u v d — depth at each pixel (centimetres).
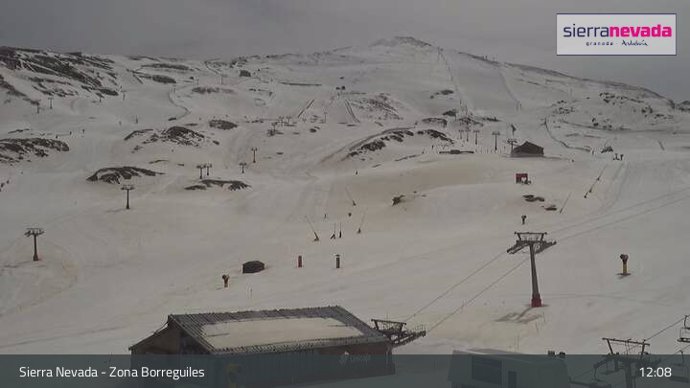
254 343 3919
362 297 6456
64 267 8556
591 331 4938
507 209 10412
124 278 8112
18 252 9119
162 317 6338
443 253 7975
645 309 5328
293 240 9581
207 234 10394
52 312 6912
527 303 5756
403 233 9556
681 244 7325
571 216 9750
